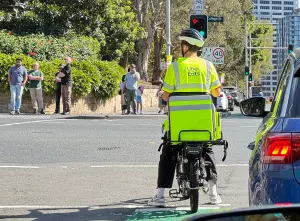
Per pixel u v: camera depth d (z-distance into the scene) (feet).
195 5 167.22
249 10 454.40
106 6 234.79
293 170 30.96
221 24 377.50
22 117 157.48
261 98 46.55
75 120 154.71
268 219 21.34
